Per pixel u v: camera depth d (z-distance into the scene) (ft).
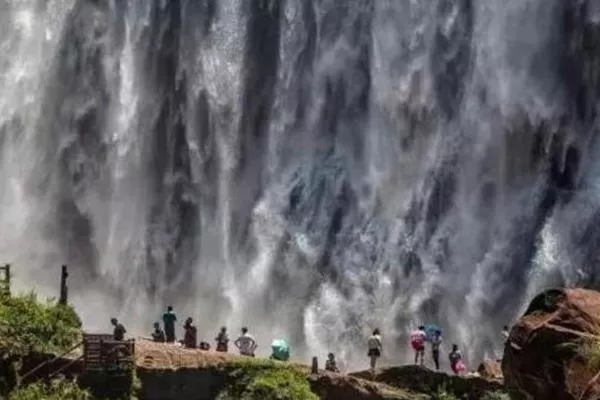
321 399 131.95
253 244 221.87
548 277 200.95
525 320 90.53
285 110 230.48
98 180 232.32
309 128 228.43
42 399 120.47
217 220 226.58
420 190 218.18
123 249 226.58
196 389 130.11
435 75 223.51
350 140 225.56
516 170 214.90
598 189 206.28
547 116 214.69
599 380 84.28
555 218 206.49
